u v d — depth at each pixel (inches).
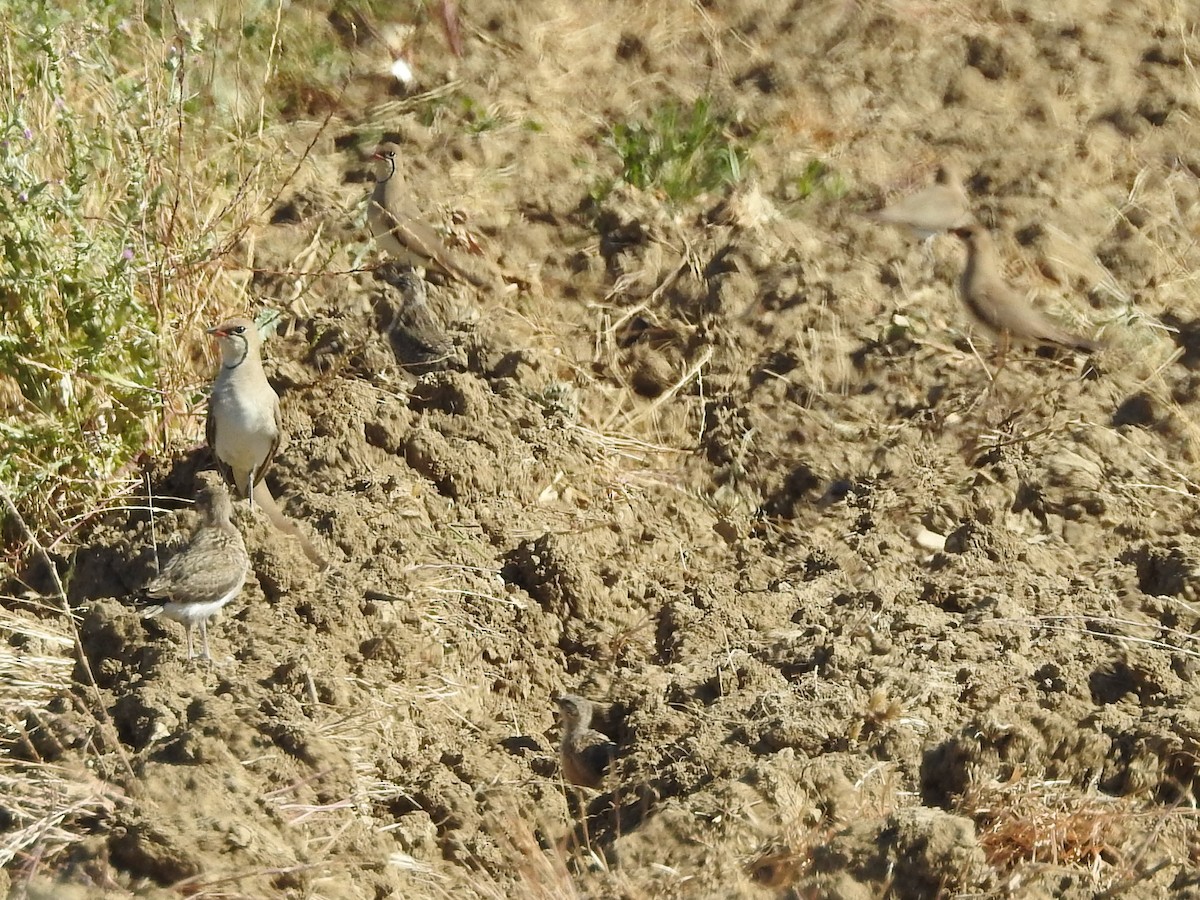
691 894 360.2
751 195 688.4
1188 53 789.9
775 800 382.0
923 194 618.5
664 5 823.1
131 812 357.4
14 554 495.5
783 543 547.8
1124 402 587.8
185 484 527.5
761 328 628.4
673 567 529.3
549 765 425.7
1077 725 403.2
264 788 381.4
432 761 419.5
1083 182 704.4
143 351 530.6
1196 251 666.8
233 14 764.6
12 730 403.9
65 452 512.7
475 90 763.4
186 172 605.3
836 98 755.4
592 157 725.9
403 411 548.7
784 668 450.6
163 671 414.0
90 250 520.7
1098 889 352.8
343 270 639.8
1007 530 510.6
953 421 584.1
